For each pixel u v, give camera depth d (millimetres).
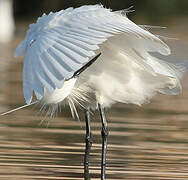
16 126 16781
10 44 39125
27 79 8359
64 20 9578
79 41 8578
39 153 13648
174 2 50531
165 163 12984
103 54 11359
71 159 13227
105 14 10031
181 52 12391
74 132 16172
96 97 11898
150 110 20016
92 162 13148
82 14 9812
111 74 11648
